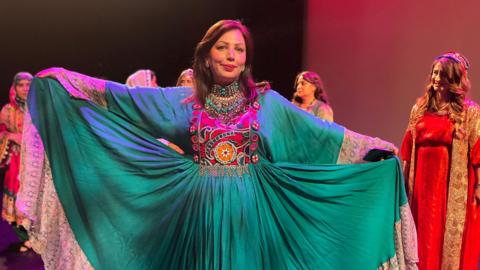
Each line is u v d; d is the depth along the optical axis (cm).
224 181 266
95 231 271
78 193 270
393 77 629
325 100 491
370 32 671
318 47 779
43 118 266
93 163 270
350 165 283
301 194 280
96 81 270
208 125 265
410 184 373
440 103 360
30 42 786
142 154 271
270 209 274
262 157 275
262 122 269
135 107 268
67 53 797
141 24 796
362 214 286
